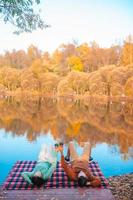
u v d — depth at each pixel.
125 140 10.64
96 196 3.98
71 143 4.94
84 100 22.11
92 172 5.04
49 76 22.80
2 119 15.29
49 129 12.83
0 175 6.73
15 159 8.11
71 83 22.55
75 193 4.06
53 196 3.96
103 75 21.69
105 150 9.05
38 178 4.26
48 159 4.57
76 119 15.84
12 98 22.62
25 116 16.52
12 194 4.02
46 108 20.05
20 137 10.91
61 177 4.71
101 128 13.21
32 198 3.90
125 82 20.97
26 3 6.63
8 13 6.54
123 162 7.73
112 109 19.84
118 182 5.57
